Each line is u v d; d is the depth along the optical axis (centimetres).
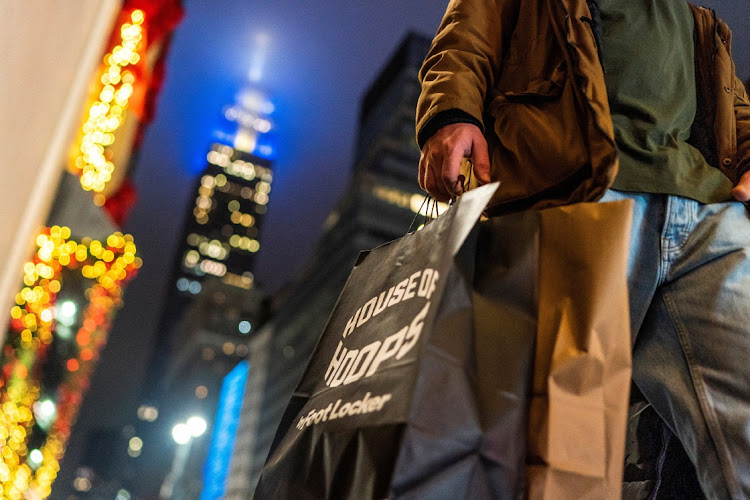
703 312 154
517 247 132
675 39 184
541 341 124
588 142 148
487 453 109
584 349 120
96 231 703
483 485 108
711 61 189
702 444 149
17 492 963
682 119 176
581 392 117
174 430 1981
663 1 187
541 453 113
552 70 174
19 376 853
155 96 1201
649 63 175
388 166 7369
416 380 106
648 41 177
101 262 1047
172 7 1017
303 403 147
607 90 170
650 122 167
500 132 169
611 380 118
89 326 1213
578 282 126
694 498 164
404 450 101
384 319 133
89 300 1130
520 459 112
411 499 100
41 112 251
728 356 148
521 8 186
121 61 922
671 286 161
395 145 7481
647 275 157
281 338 9162
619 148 164
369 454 106
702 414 149
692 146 179
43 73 245
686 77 182
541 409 117
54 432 1327
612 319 122
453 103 158
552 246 131
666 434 173
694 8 198
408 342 116
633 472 180
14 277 249
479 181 153
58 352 1130
